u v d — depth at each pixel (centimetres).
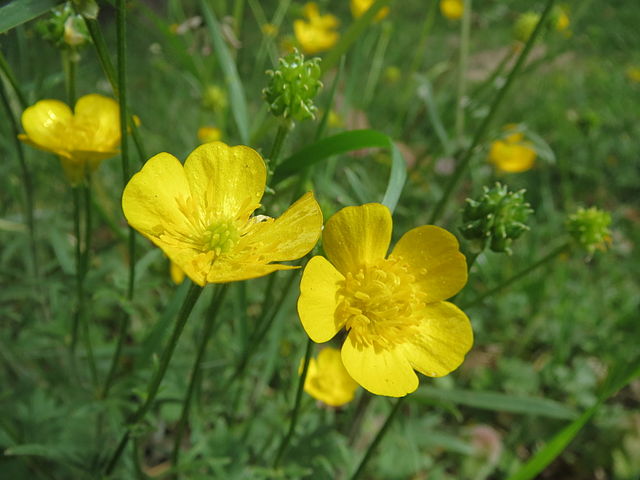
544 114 27
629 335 16
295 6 23
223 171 6
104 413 10
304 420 11
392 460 12
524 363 16
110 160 17
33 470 10
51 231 10
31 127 7
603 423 14
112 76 6
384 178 16
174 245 6
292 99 6
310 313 6
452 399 10
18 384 11
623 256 20
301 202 6
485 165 22
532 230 19
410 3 43
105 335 13
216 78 20
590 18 37
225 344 11
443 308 6
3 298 10
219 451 9
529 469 9
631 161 24
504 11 41
